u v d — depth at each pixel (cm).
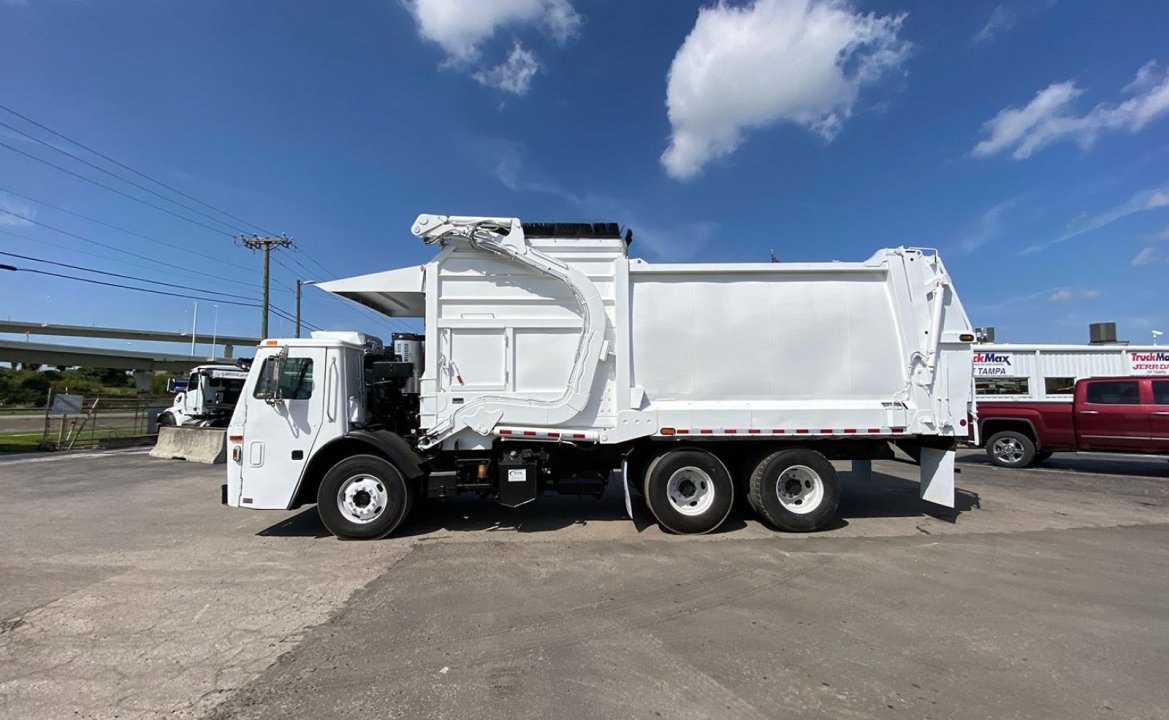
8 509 857
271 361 670
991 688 323
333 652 374
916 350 712
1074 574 520
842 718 295
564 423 698
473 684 332
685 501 690
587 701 313
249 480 668
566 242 708
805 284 718
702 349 706
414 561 573
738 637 391
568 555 591
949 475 709
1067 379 1925
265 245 3528
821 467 685
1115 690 321
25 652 376
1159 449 1075
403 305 814
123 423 3312
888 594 471
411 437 730
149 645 386
